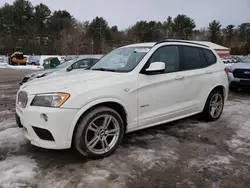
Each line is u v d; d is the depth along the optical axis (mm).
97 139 3164
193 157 3322
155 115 3748
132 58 3840
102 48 57094
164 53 3988
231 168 3043
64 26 60656
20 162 3078
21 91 3307
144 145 3686
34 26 60969
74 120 2910
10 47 59188
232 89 8734
